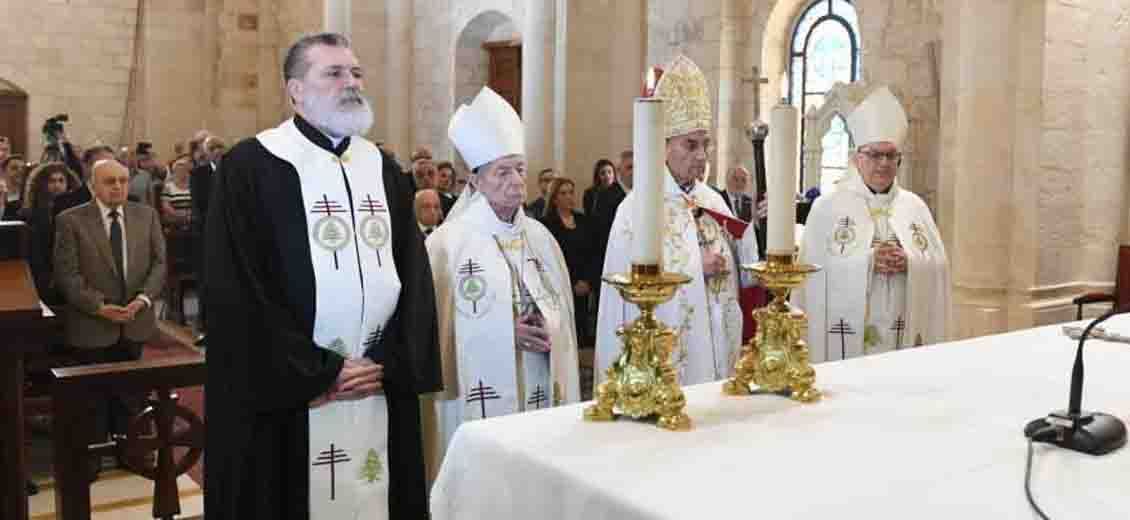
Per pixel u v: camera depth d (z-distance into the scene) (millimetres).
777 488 1543
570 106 9586
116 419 4703
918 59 9531
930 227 4348
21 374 2832
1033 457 1690
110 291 5496
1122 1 6902
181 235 9508
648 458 1701
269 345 2799
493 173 3418
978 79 6645
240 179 2896
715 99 11359
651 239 1863
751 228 3871
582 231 7117
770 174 2105
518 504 1747
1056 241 6672
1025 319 6566
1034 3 6441
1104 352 2658
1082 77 6695
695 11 11547
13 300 2908
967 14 6684
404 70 14734
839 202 4340
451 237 3422
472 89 14445
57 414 3318
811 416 1972
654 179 1858
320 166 3002
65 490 3307
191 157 10477
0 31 15414
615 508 1521
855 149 4402
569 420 1955
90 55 15992
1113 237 7051
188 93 16312
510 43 14000
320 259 2928
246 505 2828
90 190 6059
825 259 4293
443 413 3395
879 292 4238
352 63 3027
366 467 3006
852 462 1670
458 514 1913
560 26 9672
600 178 8312
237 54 16406
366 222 3025
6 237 3770
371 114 3049
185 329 9094
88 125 16047
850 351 4227
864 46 10031
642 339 1930
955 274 6867
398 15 14664
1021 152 6562
